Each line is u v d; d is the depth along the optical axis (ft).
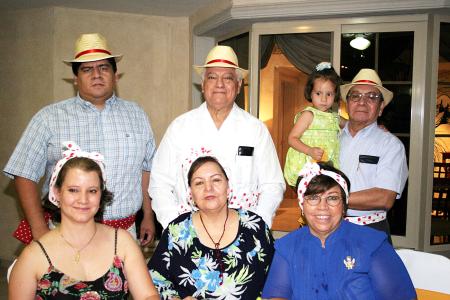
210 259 6.42
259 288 6.54
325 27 13.29
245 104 14.75
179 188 8.02
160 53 16.69
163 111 16.87
